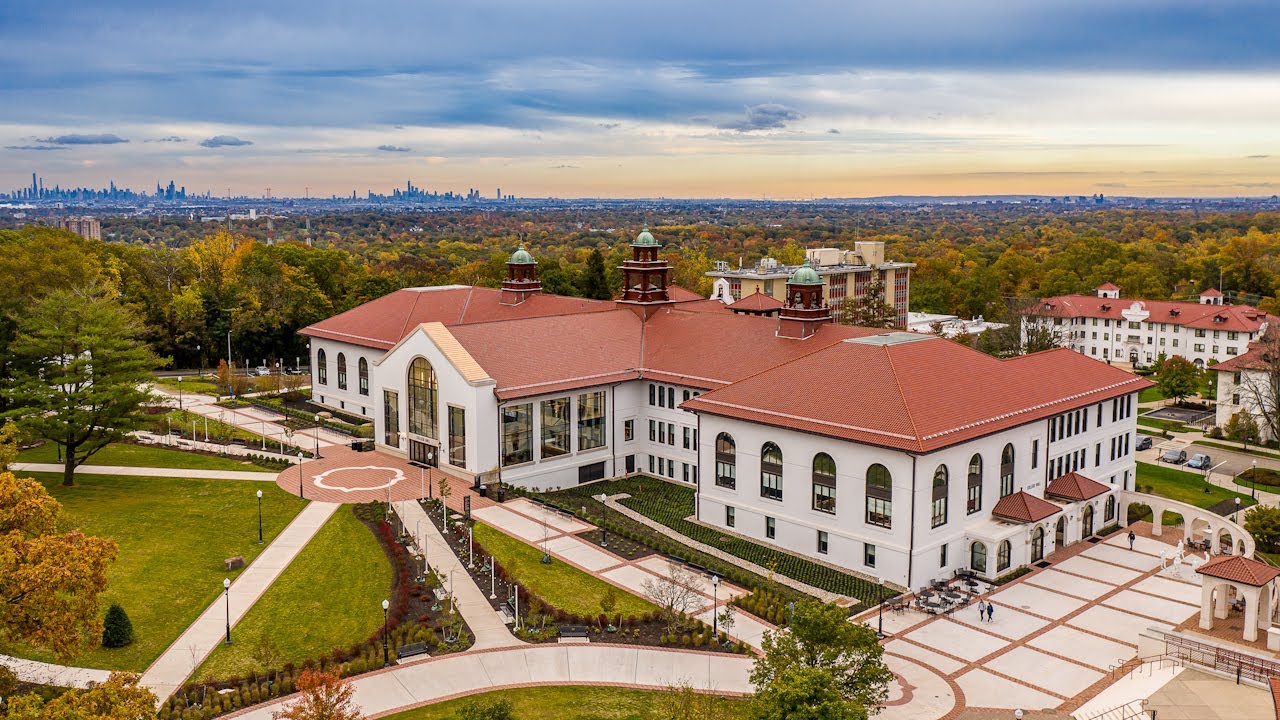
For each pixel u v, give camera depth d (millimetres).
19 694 45188
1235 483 94250
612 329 95562
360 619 55844
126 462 88062
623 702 46875
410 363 87625
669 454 89438
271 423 106438
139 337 137500
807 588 62688
